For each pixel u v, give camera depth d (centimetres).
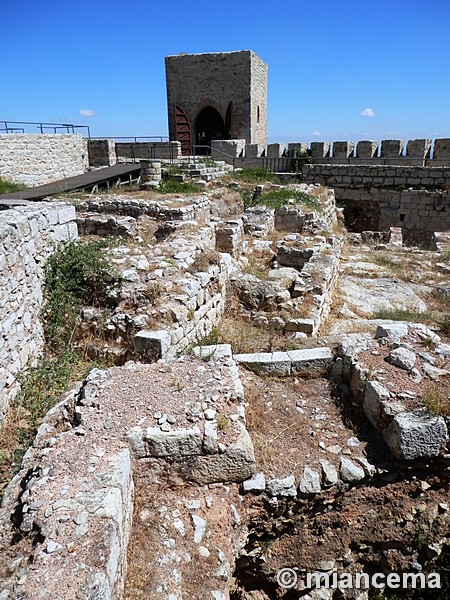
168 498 438
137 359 668
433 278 1302
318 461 478
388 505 474
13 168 2162
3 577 314
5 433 576
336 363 599
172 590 366
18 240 691
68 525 336
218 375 532
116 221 1277
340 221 2120
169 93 3353
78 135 2695
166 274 830
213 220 1448
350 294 1156
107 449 420
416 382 522
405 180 2186
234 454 440
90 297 802
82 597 288
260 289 950
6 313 639
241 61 3128
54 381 669
